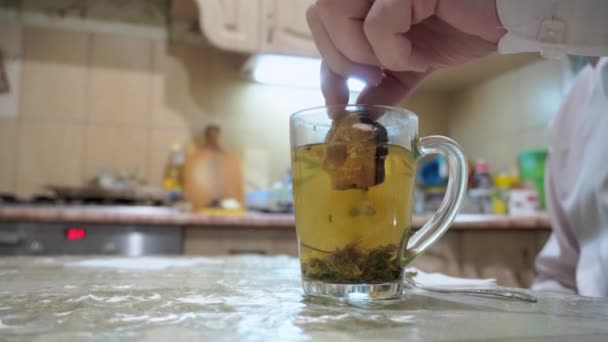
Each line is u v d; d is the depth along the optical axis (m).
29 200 1.52
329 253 0.32
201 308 0.28
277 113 1.93
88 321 0.25
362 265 0.32
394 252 0.33
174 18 1.83
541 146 1.71
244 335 0.22
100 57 1.78
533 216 1.44
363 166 0.32
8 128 1.68
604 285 0.60
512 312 0.28
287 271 0.49
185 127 1.83
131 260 0.60
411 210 0.34
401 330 0.24
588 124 0.67
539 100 1.73
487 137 1.97
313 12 0.41
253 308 0.29
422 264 1.37
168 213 1.38
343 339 0.22
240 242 1.37
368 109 0.33
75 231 1.27
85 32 1.77
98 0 1.79
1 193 1.65
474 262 1.40
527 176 1.72
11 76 1.70
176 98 1.83
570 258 0.70
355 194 0.32
